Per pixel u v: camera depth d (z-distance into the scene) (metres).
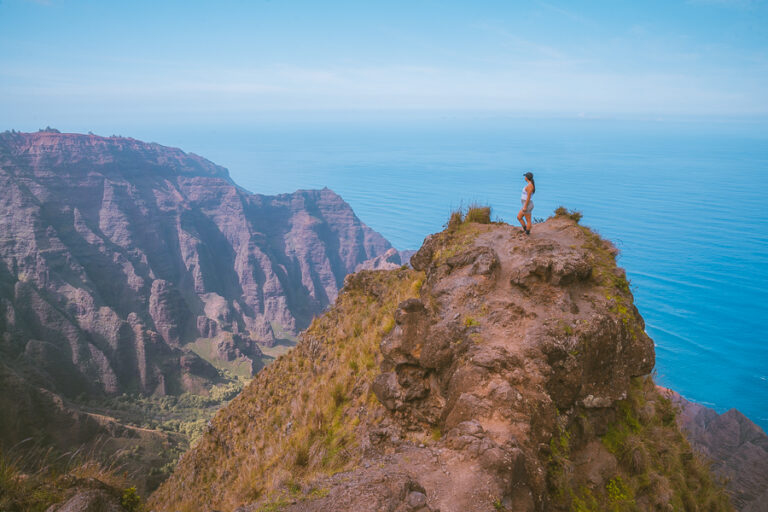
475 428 7.43
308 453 12.45
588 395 10.18
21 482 5.46
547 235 14.94
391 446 9.98
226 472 18.06
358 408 13.12
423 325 11.10
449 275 13.10
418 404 10.34
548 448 8.09
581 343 9.89
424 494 6.05
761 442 45.44
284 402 19.25
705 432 50.38
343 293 25.05
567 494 7.98
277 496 6.80
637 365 11.25
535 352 9.22
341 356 17.27
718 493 11.80
